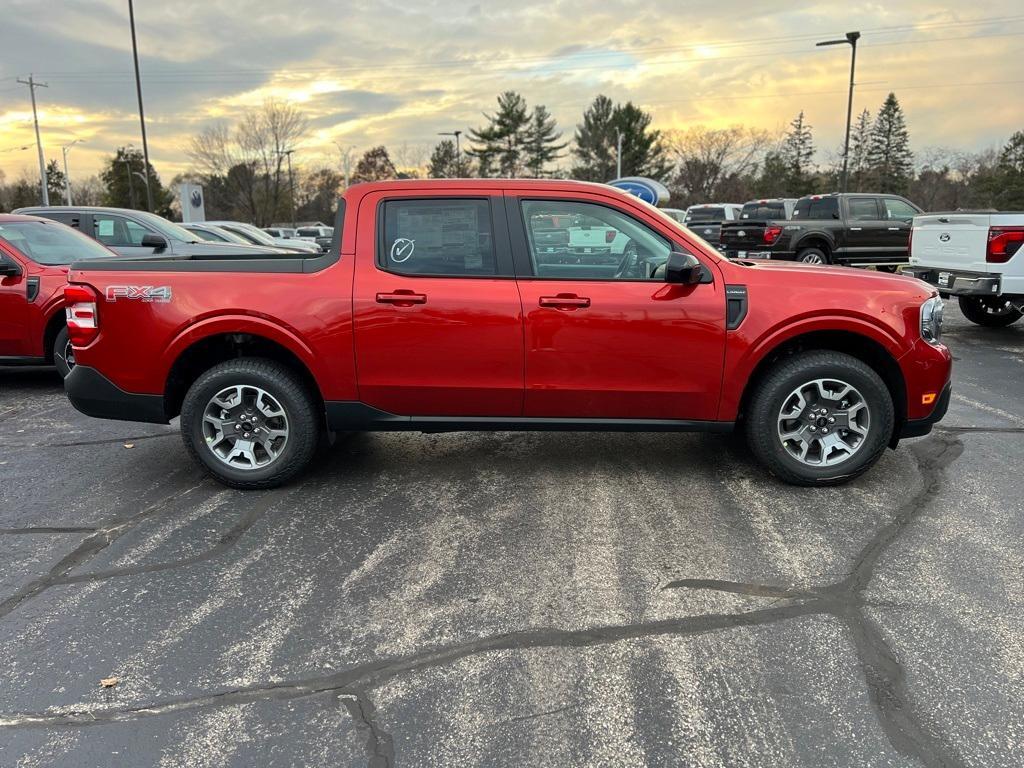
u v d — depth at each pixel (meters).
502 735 2.22
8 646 2.69
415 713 2.32
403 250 3.94
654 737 2.20
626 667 2.54
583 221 3.91
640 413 4.03
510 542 3.52
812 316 3.87
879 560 3.29
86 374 4.09
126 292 3.97
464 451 4.87
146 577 3.21
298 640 2.72
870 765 2.08
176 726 2.27
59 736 2.22
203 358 4.27
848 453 4.07
